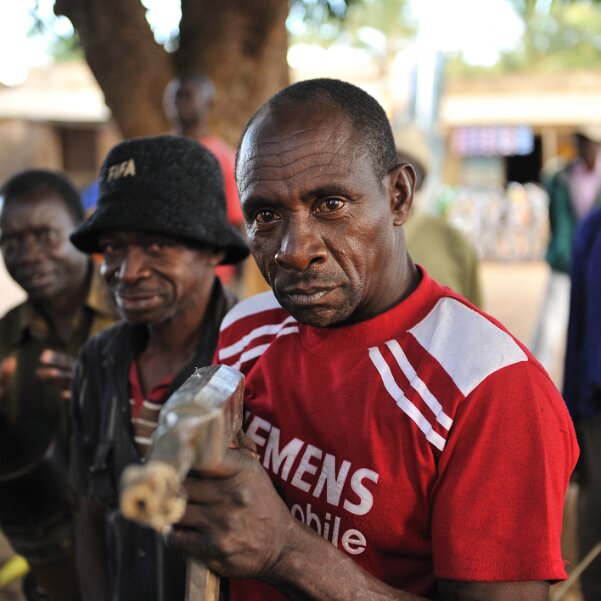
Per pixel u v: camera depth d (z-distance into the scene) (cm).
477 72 2642
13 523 212
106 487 169
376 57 1161
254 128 116
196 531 96
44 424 218
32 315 238
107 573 184
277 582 102
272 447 127
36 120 1518
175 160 165
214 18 400
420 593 116
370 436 116
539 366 116
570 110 1574
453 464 111
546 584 109
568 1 448
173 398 87
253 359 139
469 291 315
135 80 397
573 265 268
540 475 108
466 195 1449
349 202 112
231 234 173
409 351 121
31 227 224
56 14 404
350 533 116
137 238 163
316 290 113
